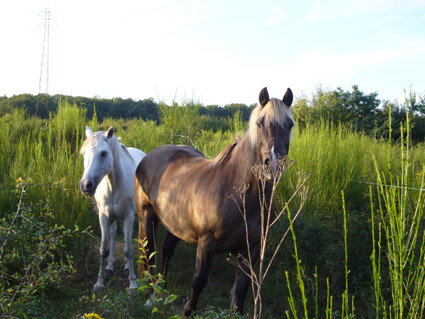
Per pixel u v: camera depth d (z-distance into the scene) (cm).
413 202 400
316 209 457
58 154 572
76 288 401
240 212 271
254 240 279
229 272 422
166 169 366
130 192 436
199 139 836
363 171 523
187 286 411
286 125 262
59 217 461
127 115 3158
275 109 260
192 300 301
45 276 267
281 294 366
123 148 468
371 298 326
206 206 285
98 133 408
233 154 292
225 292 402
